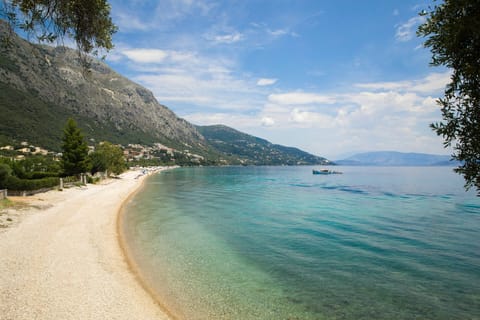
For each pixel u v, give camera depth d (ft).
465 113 14.93
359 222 88.22
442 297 37.91
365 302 36.14
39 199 95.09
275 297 36.91
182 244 59.72
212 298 35.65
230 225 81.76
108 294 32.73
